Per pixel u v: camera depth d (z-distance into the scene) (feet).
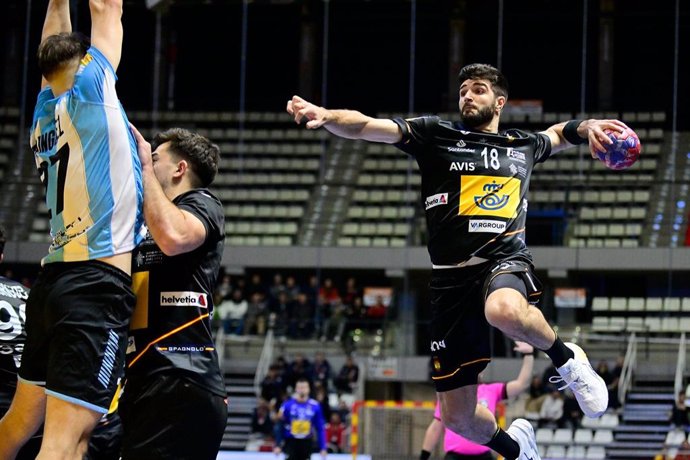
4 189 115.24
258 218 119.44
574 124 29.07
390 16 128.88
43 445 20.38
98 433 27.09
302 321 102.68
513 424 30.68
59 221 21.26
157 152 22.66
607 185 109.09
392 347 102.83
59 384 20.51
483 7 127.44
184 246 20.89
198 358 21.57
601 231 107.34
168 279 21.61
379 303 104.42
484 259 27.02
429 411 62.03
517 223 27.20
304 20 128.88
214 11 128.47
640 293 105.70
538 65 126.31
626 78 124.47
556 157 110.11
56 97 21.61
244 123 128.06
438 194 27.43
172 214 20.83
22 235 111.75
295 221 118.83
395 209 118.62
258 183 123.03
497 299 25.43
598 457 87.04
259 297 103.45
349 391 93.86
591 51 125.18
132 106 127.13
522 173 27.61
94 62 21.44
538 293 26.53
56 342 20.71
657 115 121.90
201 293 21.76
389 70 130.21
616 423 88.94
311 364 93.30
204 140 22.91
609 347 101.04
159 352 21.35
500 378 95.66
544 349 26.55
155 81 125.29
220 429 21.86
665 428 89.66
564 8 125.29
